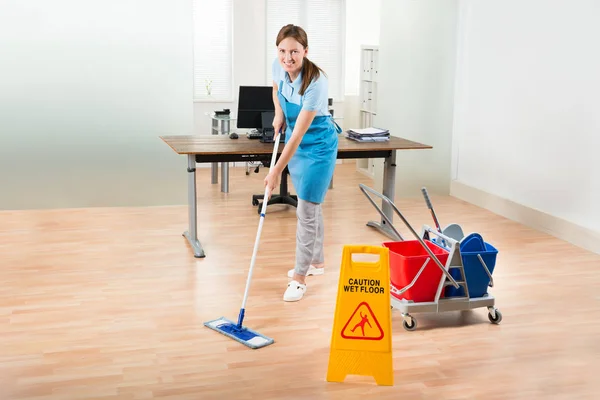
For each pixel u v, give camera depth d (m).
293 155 3.78
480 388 2.89
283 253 4.75
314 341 3.33
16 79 5.71
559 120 5.23
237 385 2.88
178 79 6.00
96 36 5.80
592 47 4.84
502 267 4.53
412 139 6.62
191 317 3.60
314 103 3.54
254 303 3.82
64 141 5.89
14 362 3.05
